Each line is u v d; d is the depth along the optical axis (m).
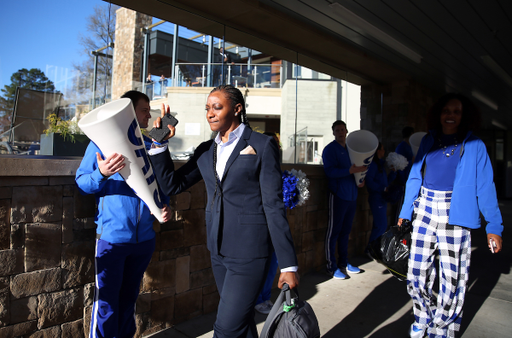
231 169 1.61
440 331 2.32
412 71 6.15
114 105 1.54
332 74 5.36
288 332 1.50
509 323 2.88
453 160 2.30
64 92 2.87
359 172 3.81
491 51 5.15
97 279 1.85
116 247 1.82
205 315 2.84
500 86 7.14
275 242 1.54
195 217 2.77
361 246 5.01
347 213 4.00
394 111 6.59
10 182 1.82
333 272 3.92
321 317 2.91
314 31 4.23
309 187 4.01
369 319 2.88
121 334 2.04
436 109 2.40
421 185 2.49
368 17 4.04
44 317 1.95
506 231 6.87
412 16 4.03
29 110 2.68
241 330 1.56
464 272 2.27
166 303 2.59
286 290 1.57
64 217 2.03
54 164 1.95
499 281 3.90
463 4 3.74
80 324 2.10
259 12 3.66
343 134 3.97
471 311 3.11
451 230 2.28
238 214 1.59
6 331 1.82
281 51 4.55
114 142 1.45
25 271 1.87
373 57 5.39
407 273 2.53
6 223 1.81
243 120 1.77
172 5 3.40
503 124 13.09
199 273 2.81
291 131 4.62
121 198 1.84
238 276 1.57
